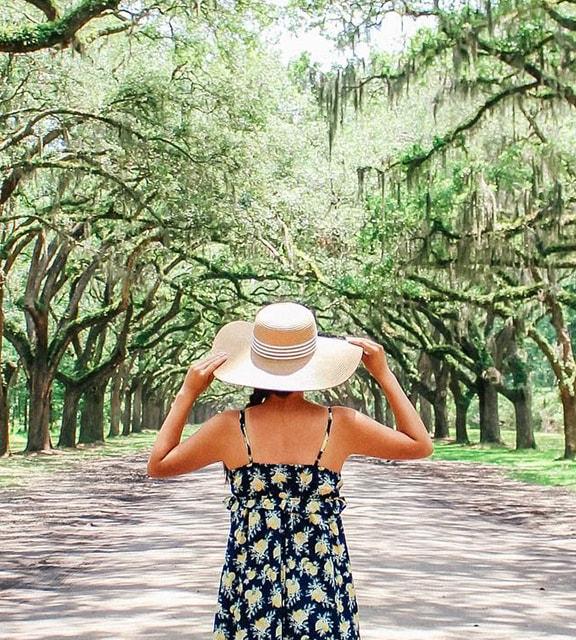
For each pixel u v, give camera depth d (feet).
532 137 95.50
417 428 13.05
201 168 82.23
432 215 96.48
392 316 148.87
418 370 184.65
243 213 90.12
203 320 191.52
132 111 80.07
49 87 78.74
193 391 13.15
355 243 108.27
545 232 89.66
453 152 92.02
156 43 81.35
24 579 34.09
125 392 225.76
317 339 13.37
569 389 111.45
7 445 122.11
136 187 102.27
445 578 33.81
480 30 69.72
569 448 111.65
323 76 82.07
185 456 12.89
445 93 78.54
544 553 41.14
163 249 113.70
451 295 114.01
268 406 13.07
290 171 98.02
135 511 59.52
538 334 113.09
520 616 27.25
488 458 124.77
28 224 106.83
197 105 81.97
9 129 83.87
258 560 12.43
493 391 158.30
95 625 25.67
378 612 27.30
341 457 12.94
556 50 72.13
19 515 57.16
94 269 127.24
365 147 110.63
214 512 57.47
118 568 36.17
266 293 154.20
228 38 79.41
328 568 12.41
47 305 127.24
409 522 52.54
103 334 160.86
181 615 26.84
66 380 143.95
